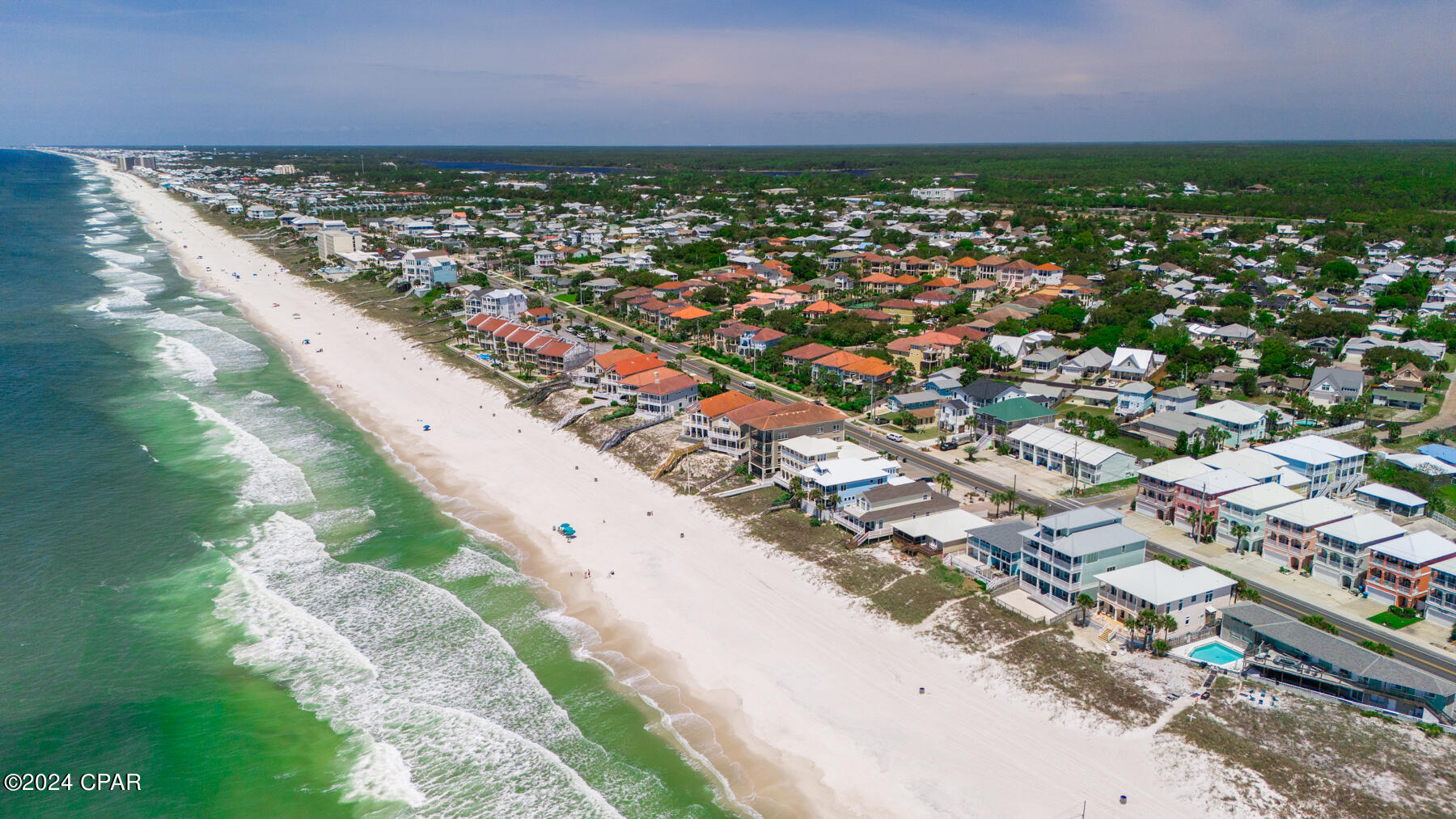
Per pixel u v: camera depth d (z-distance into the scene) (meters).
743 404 135.38
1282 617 81.69
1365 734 69.12
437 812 65.00
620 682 80.44
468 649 85.06
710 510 115.25
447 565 101.69
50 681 79.31
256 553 103.62
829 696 78.00
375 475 128.12
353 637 86.81
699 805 65.69
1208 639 83.56
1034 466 130.50
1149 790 65.81
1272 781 65.25
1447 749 67.31
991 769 68.69
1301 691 74.62
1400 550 89.06
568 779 68.19
